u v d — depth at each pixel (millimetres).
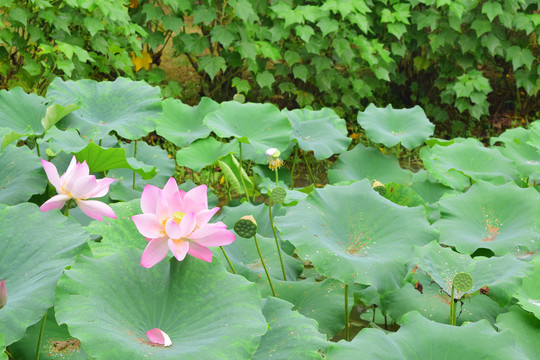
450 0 6523
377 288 3719
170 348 3359
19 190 3908
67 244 3506
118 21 5805
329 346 3469
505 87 8305
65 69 5516
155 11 6055
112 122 4488
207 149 4859
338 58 6680
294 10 6121
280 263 4121
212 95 7105
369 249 3865
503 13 6680
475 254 4164
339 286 4020
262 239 4219
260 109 4766
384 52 6387
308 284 4035
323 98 7207
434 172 4828
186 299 3473
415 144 4957
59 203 3621
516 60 7004
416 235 3871
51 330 3607
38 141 4242
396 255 3809
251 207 4406
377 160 5031
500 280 3701
